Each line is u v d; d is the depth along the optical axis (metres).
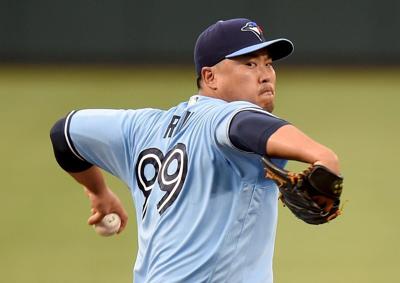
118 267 32.53
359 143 52.62
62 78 72.50
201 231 12.89
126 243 35.56
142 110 14.91
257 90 13.89
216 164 12.66
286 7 77.62
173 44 78.06
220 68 13.90
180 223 13.12
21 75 74.06
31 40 77.94
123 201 40.00
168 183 13.41
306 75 75.38
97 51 78.25
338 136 54.34
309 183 10.74
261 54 13.95
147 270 13.78
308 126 56.88
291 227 38.22
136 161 14.36
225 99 13.95
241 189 12.59
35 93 66.38
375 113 61.03
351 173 46.41
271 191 12.86
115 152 14.88
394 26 77.75
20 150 50.94
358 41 78.00
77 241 35.84
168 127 14.02
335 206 11.13
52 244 35.44
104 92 66.06
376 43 78.00
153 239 13.54
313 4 77.62
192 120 13.48
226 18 77.62
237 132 11.52
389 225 38.03
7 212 39.88
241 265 12.85
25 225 38.06
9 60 78.25
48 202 41.38
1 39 77.81
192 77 72.38
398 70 77.69
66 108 60.88
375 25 77.81
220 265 12.80
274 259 33.78
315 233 37.28
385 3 77.56
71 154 15.56
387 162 48.53
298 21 77.81
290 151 10.84
